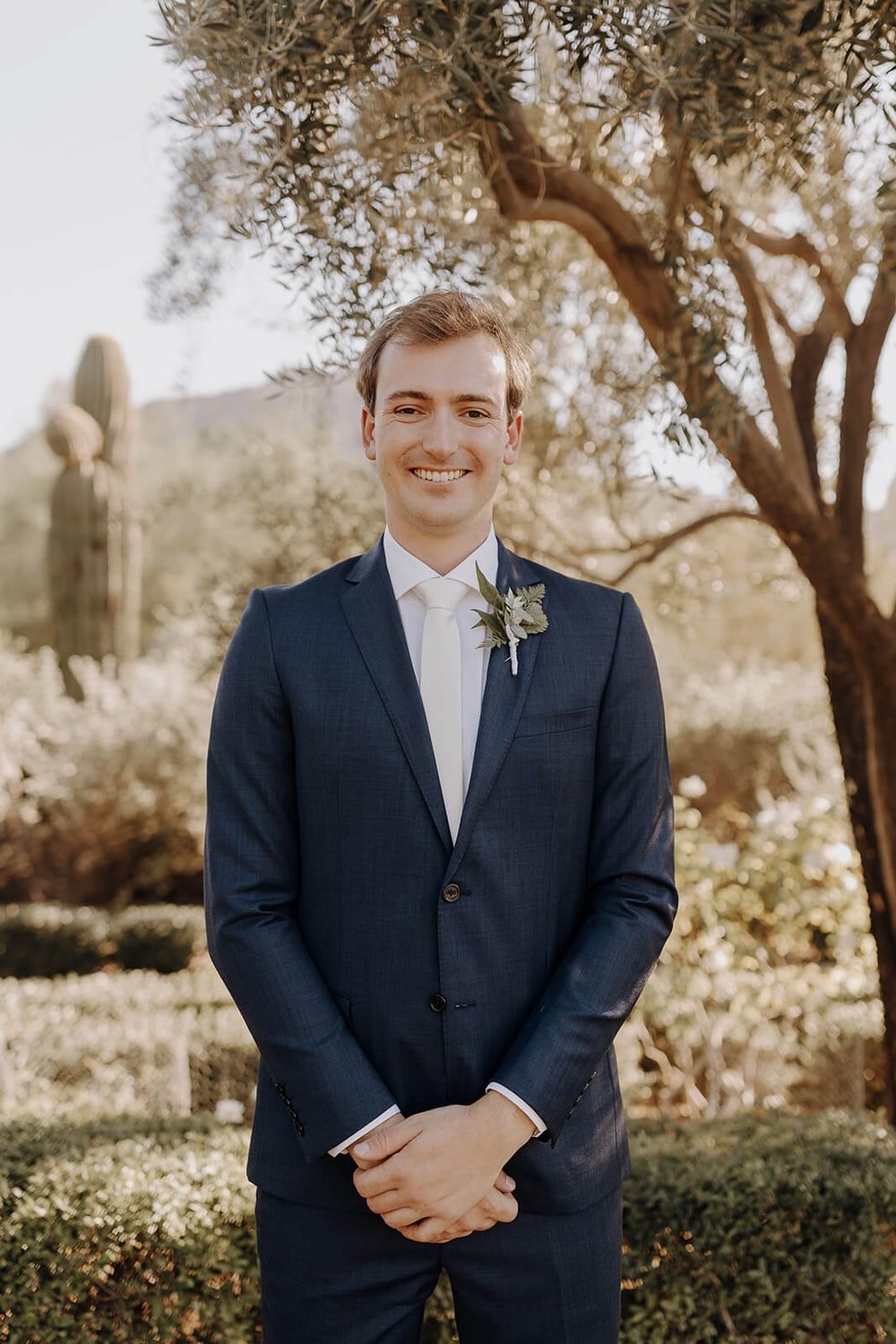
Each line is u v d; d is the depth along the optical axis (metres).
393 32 2.04
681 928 4.36
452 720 1.65
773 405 2.71
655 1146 2.58
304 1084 1.52
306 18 1.93
